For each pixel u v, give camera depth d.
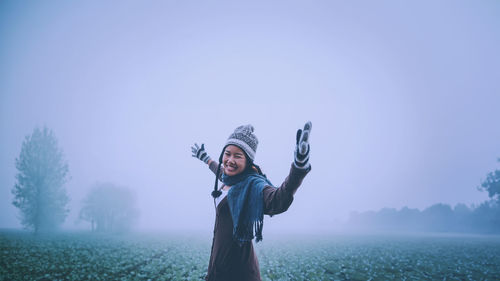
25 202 22.27
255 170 1.65
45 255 9.75
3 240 15.16
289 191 1.08
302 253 12.77
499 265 10.00
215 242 1.63
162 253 11.66
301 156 0.98
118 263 8.39
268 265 8.58
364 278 7.17
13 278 6.24
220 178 2.09
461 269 8.92
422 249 16.25
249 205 1.37
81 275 6.69
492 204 50.78
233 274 1.52
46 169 23.25
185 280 6.38
